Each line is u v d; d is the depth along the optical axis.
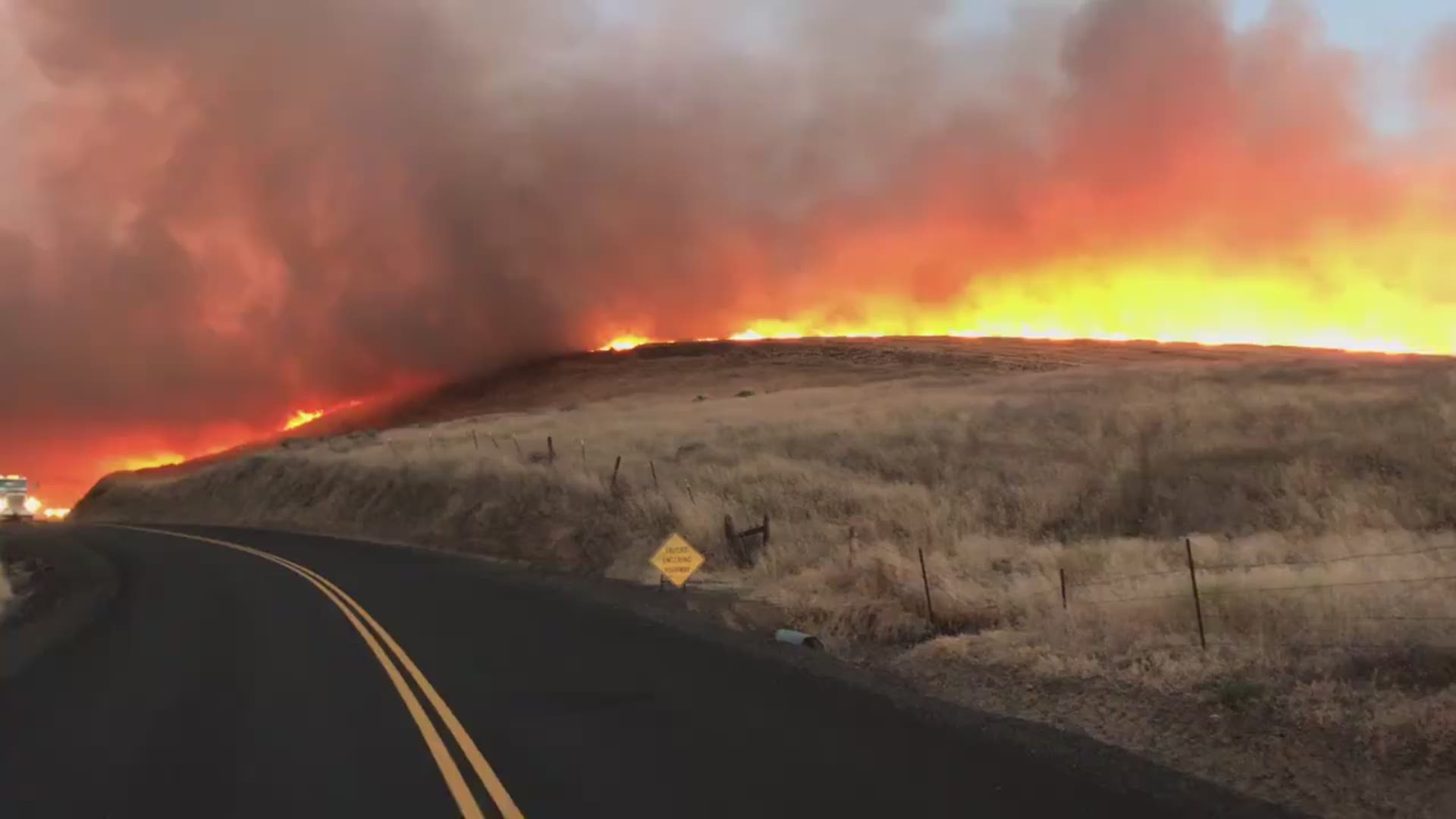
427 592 17.95
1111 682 9.01
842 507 24.52
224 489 53.22
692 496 24.95
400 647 12.21
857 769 6.89
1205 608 10.85
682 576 17.20
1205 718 7.70
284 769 7.21
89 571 24.06
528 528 27.28
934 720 8.30
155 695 9.88
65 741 8.16
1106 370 52.22
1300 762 6.64
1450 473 20.48
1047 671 9.63
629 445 36.78
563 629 13.51
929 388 53.44
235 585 19.64
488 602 16.52
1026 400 37.94
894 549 17.34
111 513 64.38
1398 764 6.36
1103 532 22.20
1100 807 6.02
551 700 9.21
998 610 12.84
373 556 26.08
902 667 10.86
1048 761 7.01
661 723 8.26
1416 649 8.35
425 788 6.68
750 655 11.42
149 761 7.53
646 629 13.52
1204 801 6.09
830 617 13.52
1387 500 19.53
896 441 32.62
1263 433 26.23
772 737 7.79
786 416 42.94
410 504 34.94
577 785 6.64
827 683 9.82
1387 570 12.16
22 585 22.95
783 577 17.53
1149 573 14.18
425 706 9.05
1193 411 29.81
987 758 7.10
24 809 6.45
